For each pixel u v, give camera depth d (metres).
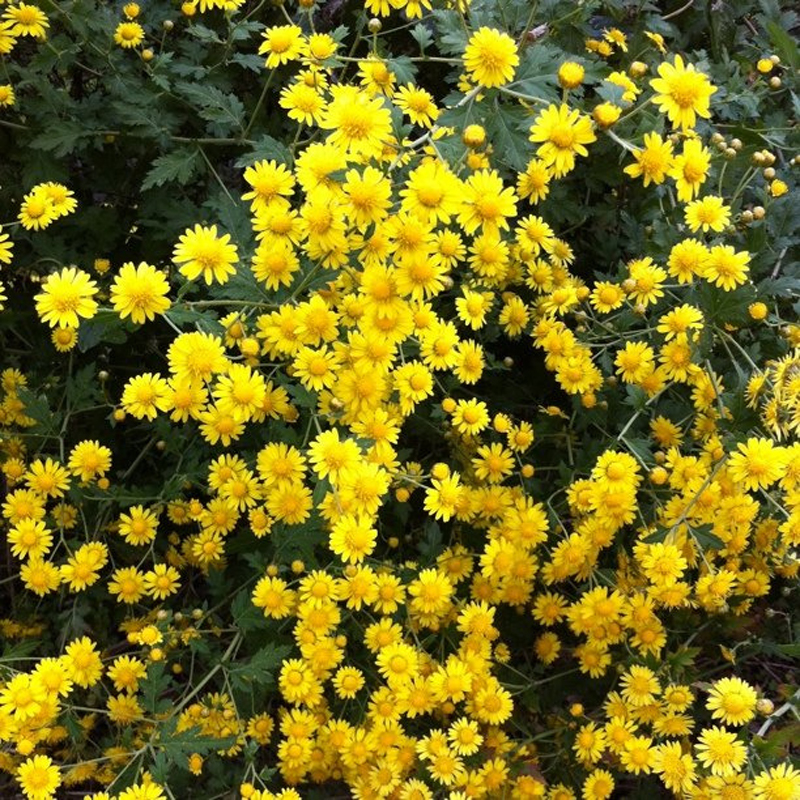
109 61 0.57
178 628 0.56
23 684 0.49
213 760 0.55
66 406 0.59
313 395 0.50
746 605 0.57
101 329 0.57
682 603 0.53
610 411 0.59
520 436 0.55
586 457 0.57
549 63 0.51
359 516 0.49
